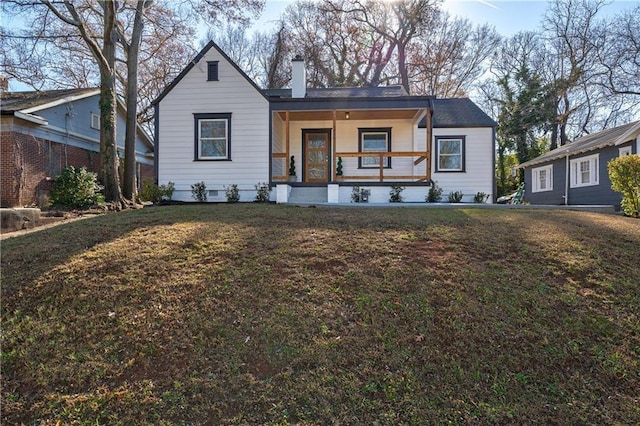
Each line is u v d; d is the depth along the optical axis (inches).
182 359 137.3
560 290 177.3
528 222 278.4
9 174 546.9
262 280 181.8
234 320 155.9
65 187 489.7
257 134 519.8
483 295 171.8
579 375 132.0
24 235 268.8
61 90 733.3
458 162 618.2
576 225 272.4
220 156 524.4
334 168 508.1
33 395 125.3
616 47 1010.1
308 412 116.8
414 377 129.5
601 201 667.4
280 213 314.8
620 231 259.1
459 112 664.4
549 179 842.8
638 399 122.6
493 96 1259.8
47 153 619.5
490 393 124.5
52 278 187.0
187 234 240.7
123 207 497.0
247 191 520.7
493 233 245.3
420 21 1130.0
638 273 193.8
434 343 144.6
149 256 205.9
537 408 119.0
